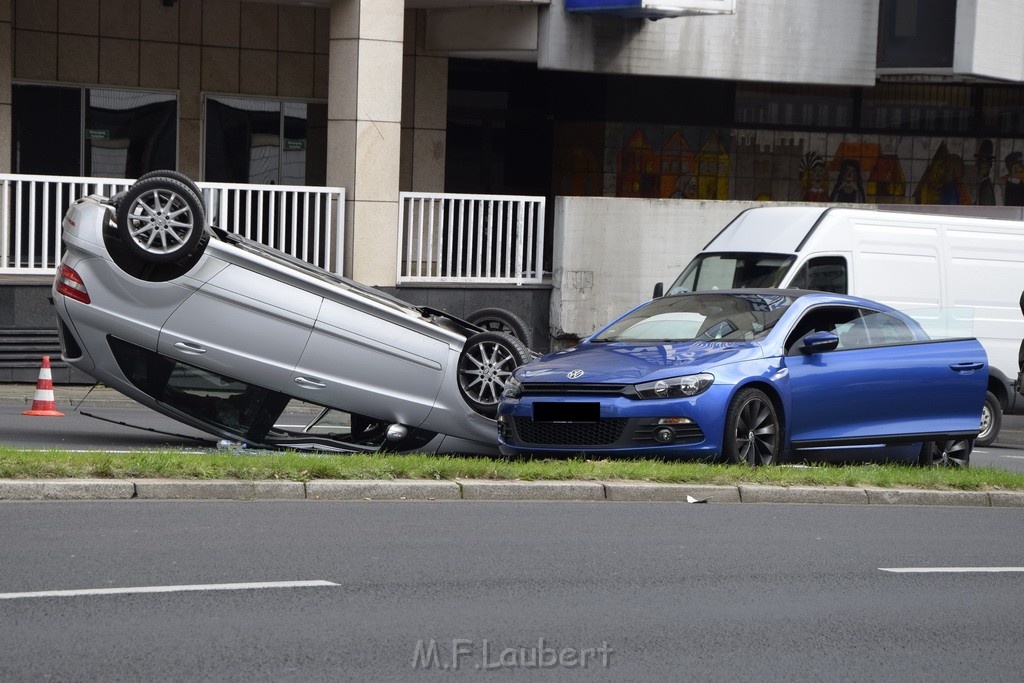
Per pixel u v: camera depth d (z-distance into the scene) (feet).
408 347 62.75
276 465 51.60
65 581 36.73
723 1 109.19
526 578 39.93
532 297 106.32
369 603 36.19
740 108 132.98
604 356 61.11
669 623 35.81
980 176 142.31
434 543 44.01
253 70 111.75
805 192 136.05
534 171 127.85
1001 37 122.01
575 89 127.95
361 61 98.58
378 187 99.71
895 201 139.13
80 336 60.39
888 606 38.86
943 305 86.74
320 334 61.57
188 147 110.22
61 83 105.70
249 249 64.23
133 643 31.53
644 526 48.78
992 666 33.22
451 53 114.21
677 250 107.55
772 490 55.93
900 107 138.62
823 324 64.08
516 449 59.82
